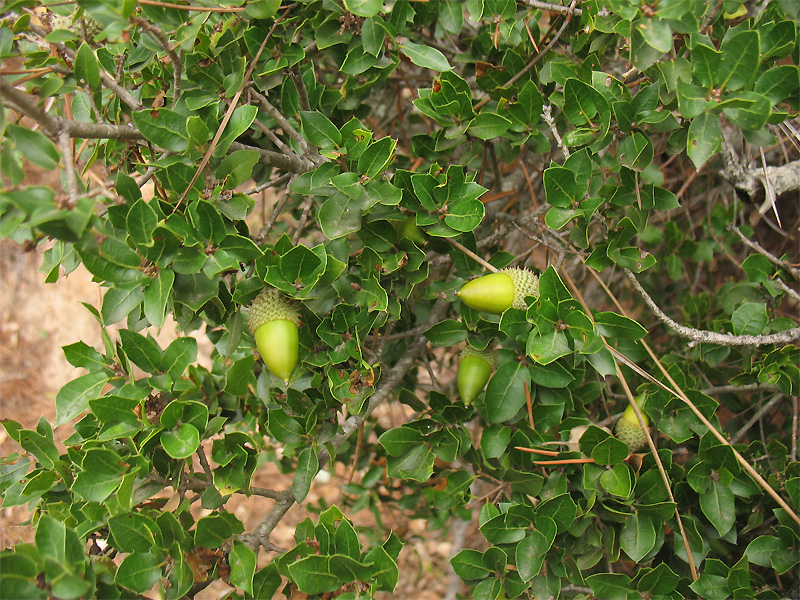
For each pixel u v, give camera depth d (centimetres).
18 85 31
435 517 48
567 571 33
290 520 69
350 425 34
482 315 33
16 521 70
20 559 25
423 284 42
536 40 36
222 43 33
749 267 38
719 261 49
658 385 33
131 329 31
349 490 47
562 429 33
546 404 34
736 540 34
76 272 96
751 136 29
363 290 31
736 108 28
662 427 33
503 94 35
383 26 33
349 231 30
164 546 28
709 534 33
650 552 32
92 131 27
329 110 37
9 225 24
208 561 29
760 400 38
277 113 33
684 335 33
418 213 31
